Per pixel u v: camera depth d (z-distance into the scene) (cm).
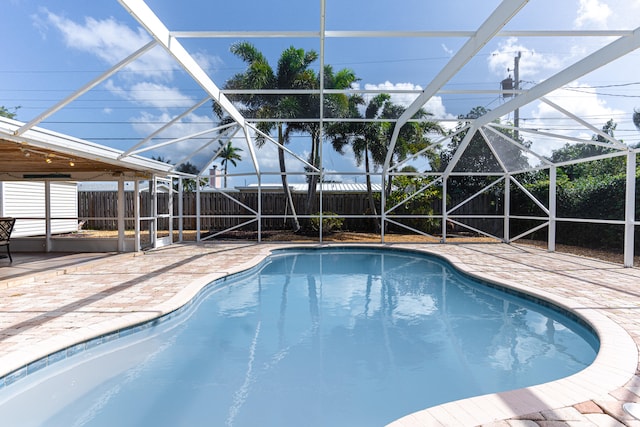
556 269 750
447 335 463
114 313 455
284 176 1457
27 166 924
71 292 560
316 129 1425
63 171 990
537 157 1001
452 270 853
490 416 236
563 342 438
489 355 403
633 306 479
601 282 625
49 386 330
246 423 279
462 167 1215
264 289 700
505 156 1089
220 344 431
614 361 312
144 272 726
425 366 376
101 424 275
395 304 601
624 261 774
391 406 304
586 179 1017
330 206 1584
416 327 492
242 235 1464
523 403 251
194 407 300
